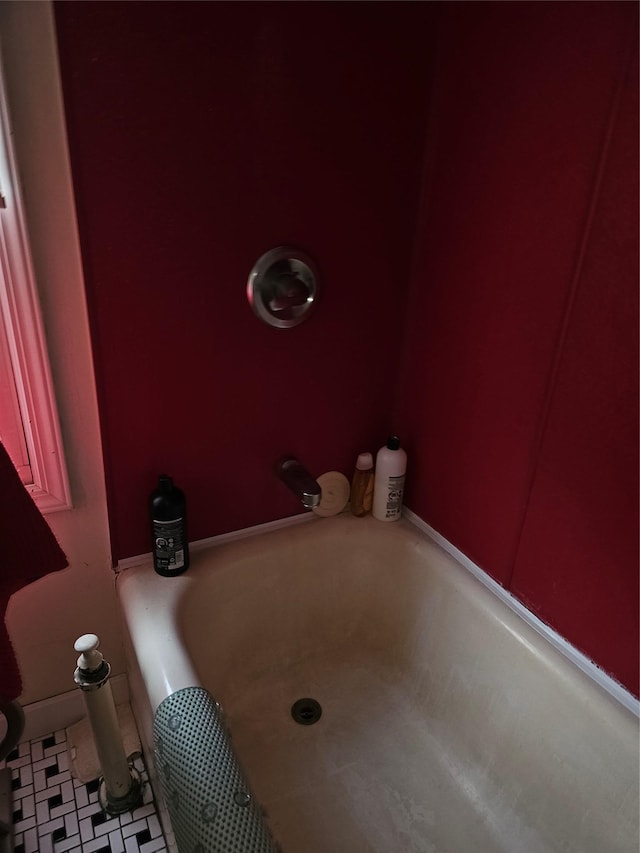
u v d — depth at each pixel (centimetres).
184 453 127
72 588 131
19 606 127
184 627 118
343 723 138
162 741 90
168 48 97
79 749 138
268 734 135
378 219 126
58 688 141
